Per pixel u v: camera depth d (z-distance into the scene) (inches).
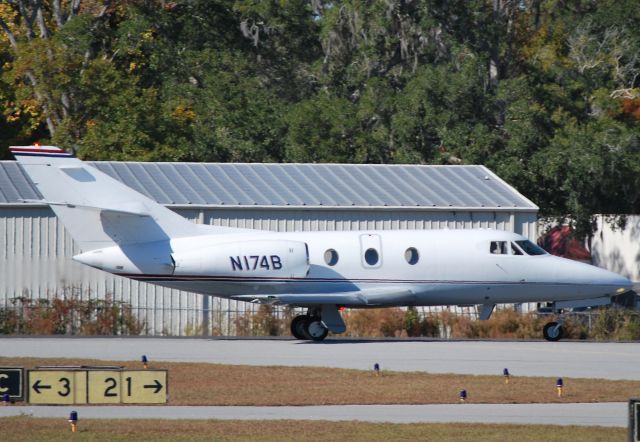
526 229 5777.6
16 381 2945.4
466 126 7810.0
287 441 2469.2
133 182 5639.8
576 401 3127.5
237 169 6038.4
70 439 2461.9
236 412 2910.9
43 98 7667.3
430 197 5792.3
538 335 5339.6
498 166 7701.8
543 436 2564.0
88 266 5157.5
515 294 5034.5
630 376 3673.7
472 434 2576.3
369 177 6102.4
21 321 5068.9
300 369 3688.5
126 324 5177.2
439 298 4972.9
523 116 7834.6
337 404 3048.7
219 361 3917.3
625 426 2736.2
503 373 3612.2
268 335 5280.5
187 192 5536.4
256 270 4726.9
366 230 5319.9
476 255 4975.4
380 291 4859.7
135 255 4658.0
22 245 5191.9
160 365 3740.2
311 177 6003.9
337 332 4837.6
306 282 4798.2
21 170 5639.8
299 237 4879.4
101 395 2896.2
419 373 3629.4
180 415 2856.8
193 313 5354.3
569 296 5098.4
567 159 7775.6
